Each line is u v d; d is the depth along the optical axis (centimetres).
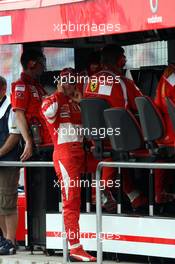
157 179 2198
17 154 2427
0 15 2197
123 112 2030
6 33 2189
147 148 2025
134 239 2109
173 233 2031
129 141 2039
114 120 2045
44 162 2250
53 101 2139
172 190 2259
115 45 2156
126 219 2123
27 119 2331
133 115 2045
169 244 2039
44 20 2092
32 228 2408
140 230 2097
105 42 2475
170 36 2314
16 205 2450
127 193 2219
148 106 1992
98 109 2086
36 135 2327
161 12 1823
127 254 2170
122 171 2205
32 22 2120
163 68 2294
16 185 2445
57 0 2052
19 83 2331
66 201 2152
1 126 2447
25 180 2405
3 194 2427
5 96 2453
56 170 2177
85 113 2105
